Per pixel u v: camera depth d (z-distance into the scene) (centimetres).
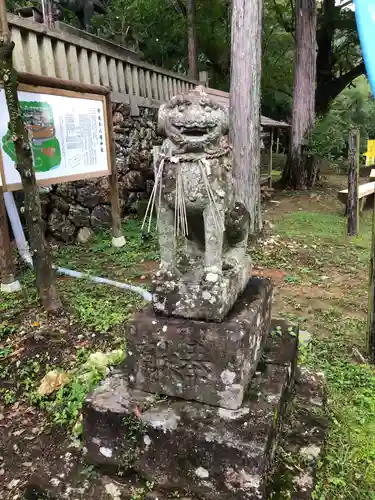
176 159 205
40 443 267
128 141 769
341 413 276
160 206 217
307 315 430
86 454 226
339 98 2386
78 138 519
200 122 196
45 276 396
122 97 738
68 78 591
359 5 286
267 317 272
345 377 321
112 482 217
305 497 200
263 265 577
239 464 192
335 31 1786
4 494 234
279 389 227
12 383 320
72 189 645
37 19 636
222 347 207
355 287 505
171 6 1448
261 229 720
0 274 498
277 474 211
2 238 438
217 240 213
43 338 362
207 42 1527
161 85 897
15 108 360
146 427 207
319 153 1162
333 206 985
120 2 1311
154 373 224
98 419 218
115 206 603
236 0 639
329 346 365
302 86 1159
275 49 1759
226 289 217
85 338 366
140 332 221
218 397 213
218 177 210
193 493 205
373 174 1022
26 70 509
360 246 672
